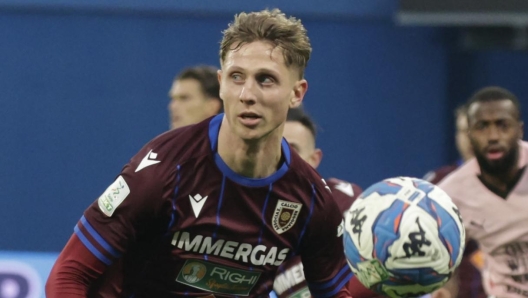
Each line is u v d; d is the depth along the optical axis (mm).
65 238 28094
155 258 11094
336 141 29062
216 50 28703
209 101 19281
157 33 28609
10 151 28047
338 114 29094
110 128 28438
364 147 29203
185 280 11164
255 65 10008
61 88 28281
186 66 28656
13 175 28047
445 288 18875
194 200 10688
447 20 27609
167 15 28594
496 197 17562
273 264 11336
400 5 27734
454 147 29750
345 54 29016
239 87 10047
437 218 9867
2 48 28031
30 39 28156
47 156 28172
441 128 29609
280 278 15023
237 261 11117
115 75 28469
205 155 10672
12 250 27922
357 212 10125
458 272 19094
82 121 28328
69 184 28234
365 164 29234
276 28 10148
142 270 11242
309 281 12102
